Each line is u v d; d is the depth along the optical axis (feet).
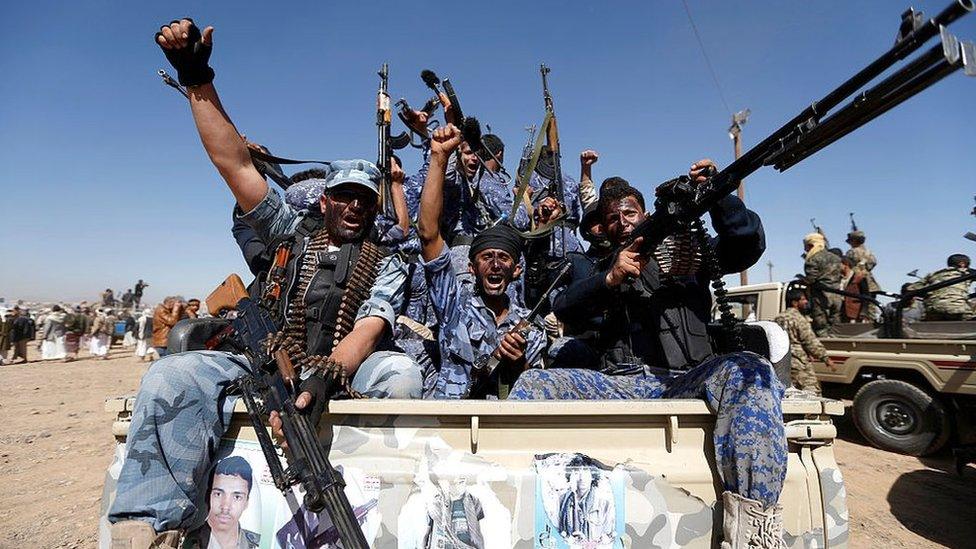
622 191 8.70
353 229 7.43
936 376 18.22
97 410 27.43
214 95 7.03
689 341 7.83
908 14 3.55
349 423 5.57
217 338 7.02
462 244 11.97
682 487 5.58
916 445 18.79
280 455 5.51
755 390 5.52
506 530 5.31
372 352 7.09
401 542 5.27
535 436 5.60
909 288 22.41
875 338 20.68
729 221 7.68
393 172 11.03
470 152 12.09
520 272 11.53
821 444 5.61
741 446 5.39
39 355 65.98
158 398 5.34
